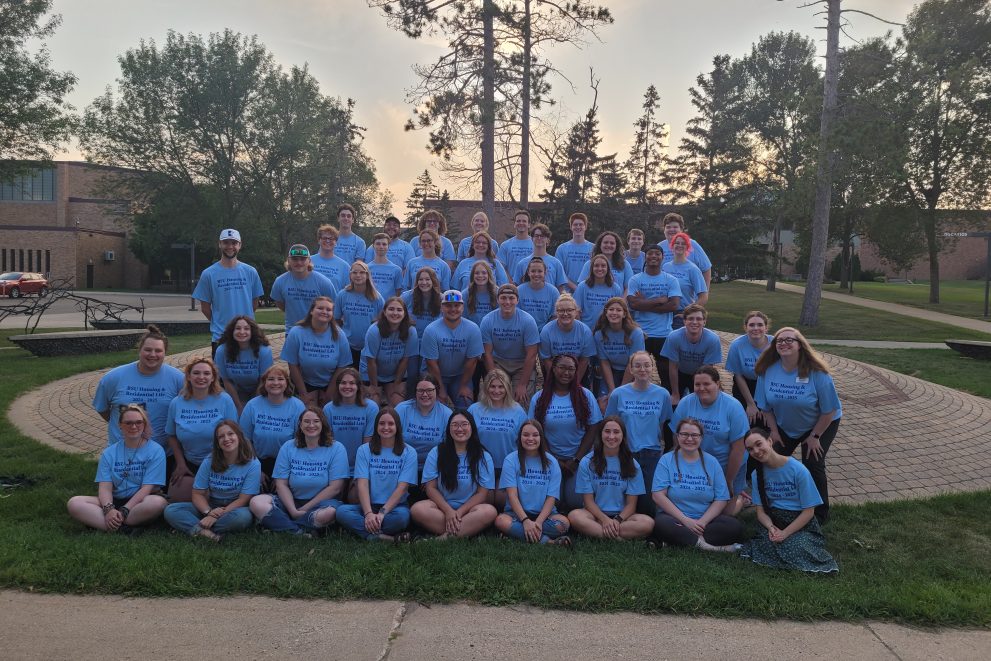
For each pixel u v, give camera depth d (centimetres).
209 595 455
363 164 4666
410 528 590
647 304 802
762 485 573
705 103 4372
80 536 552
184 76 4056
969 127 3150
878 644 415
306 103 4281
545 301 823
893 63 2688
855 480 739
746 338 704
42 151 2545
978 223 3428
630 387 665
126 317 2561
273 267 4597
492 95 2072
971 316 2839
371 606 446
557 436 667
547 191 2912
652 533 588
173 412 633
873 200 2558
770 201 3716
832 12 2306
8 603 433
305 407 658
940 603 462
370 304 801
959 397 1070
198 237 4362
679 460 600
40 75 2441
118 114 4091
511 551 543
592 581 480
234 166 4278
